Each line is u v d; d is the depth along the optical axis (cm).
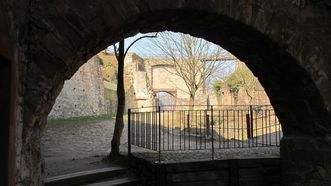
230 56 2461
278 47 542
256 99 2711
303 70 559
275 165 720
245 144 1077
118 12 418
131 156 804
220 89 2981
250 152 850
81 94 2373
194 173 680
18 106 352
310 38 561
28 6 377
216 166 696
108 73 3709
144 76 3209
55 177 652
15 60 340
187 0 454
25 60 372
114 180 725
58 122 1878
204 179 685
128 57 3203
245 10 502
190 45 2128
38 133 420
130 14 424
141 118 888
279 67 595
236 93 2906
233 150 908
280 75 612
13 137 325
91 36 406
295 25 548
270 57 584
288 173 668
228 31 551
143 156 776
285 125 684
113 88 3269
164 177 658
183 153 845
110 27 414
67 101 2156
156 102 3725
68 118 2123
